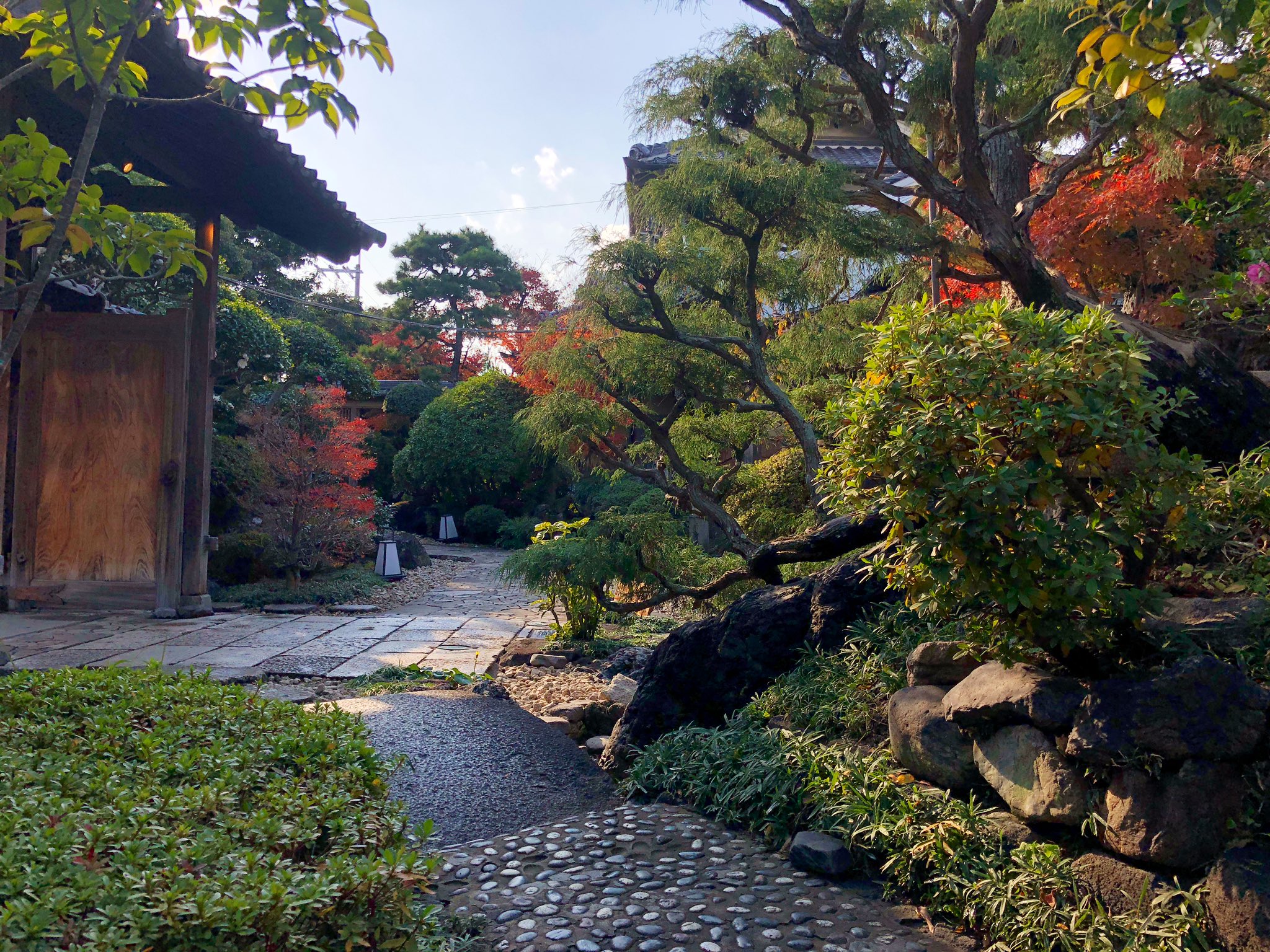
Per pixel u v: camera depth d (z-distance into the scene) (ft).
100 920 4.94
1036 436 8.68
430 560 57.31
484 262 116.37
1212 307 18.66
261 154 24.27
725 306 22.68
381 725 16.26
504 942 8.75
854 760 11.35
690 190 19.99
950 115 20.66
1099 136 17.72
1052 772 9.01
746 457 36.24
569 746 15.62
